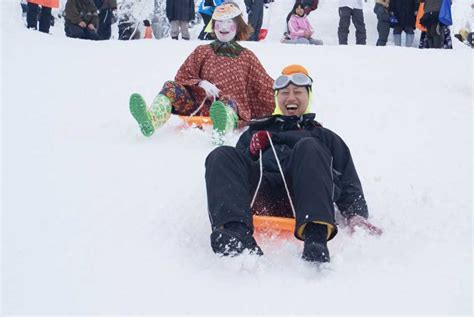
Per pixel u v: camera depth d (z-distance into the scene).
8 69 6.37
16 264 2.44
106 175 3.49
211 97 4.51
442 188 3.35
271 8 15.58
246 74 4.73
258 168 2.79
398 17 11.00
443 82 6.29
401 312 2.13
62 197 3.16
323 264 2.37
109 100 5.37
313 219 2.37
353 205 2.79
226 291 2.26
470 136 4.41
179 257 2.52
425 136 4.40
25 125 4.49
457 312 2.13
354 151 4.05
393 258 2.53
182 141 4.16
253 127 3.16
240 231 2.40
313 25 14.76
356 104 5.32
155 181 3.40
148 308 2.15
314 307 2.16
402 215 2.92
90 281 2.32
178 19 10.45
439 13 10.02
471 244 2.66
